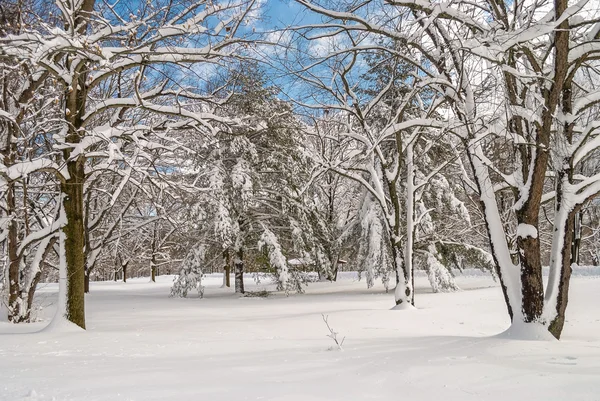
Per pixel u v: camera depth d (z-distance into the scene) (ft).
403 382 15.72
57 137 33.63
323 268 84.28
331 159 61.36
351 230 86.12
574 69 28.17
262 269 85.61
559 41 26.40
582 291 57.57
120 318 44.96
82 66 34.06
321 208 110.42
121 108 38.63
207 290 102.37
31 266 43.04
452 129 31.40
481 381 15.51
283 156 81.82
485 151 34.45
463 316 44.65
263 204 85.61
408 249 52.21
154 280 148.87
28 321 42.70
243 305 60.54
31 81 38.14
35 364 19.74
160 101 50.34
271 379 16.34
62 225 34.37
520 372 16.49
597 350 21.38
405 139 58.08
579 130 31.45
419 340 26.63
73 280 33.86
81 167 35.12
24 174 30.89
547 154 27.61
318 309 52.06
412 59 36.83
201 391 14.53
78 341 27.12
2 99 42.93
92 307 59.06
